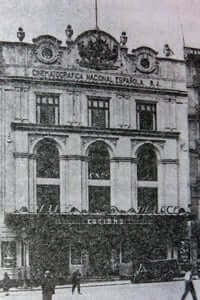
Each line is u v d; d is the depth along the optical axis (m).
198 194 37.22
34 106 33.94
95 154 35.22
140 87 36.41
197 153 37.44
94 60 35.44
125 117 35.97
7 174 32.97
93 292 28.00
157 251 35.12
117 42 35.94
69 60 34.88
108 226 34.03
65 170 34.38
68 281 31.81
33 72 33.97
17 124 33.34
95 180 34.97
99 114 35.47
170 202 36.50
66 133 34.50
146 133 36.31
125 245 34.38
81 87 35.03
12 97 33.47
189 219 36.22
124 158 35.66
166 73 37.19
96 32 35.41
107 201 35.09
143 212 35.59
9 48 33.53
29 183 33.34
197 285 30.48
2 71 33.34
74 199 34.25
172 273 31.75
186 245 35.88
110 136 35.50
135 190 35.78
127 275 32.94
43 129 33.91
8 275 31.48
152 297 28.34
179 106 37.31
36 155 33.78
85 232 33.47
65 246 32.88
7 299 25.83
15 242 32.06
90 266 33.28
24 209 32.72
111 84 35.72
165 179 36.59
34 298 26.09
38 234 32.41
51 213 32.81
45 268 32.12
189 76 37.72
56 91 34.53
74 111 34.81
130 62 36.34
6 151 33.09
